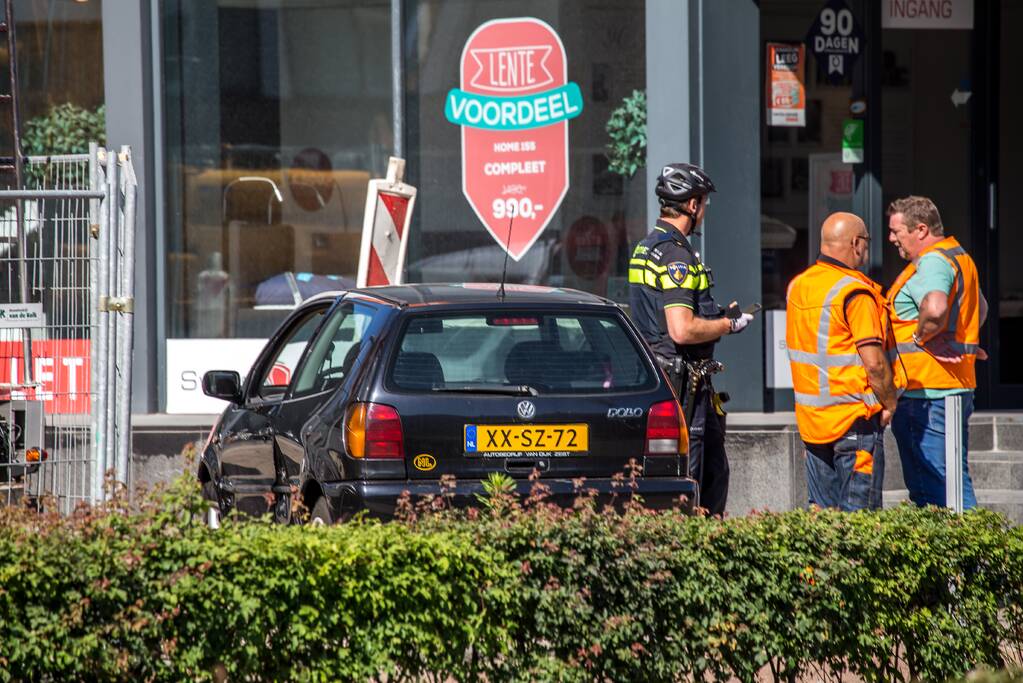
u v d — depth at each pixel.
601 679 16.92
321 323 25.59
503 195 39.97
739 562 17.62
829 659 18.17
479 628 16.34
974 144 41.34
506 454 21.72
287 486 24.09
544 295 23.86
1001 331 41.41
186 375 40.38
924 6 40.94
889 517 19.20
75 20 40.94
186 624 15.48
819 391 24.30
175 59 40.50
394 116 40.16
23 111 41.16
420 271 40.41
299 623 15.79
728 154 37.94
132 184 28.28
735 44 37.88
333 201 40.81
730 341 37.88
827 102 40.09
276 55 40.66
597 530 17.17
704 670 17.36
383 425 21.38
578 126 39.44
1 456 27.55
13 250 33.03
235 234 40.75
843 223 24.42
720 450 25.88
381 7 40.34
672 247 25.64
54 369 29.17
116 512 16.03
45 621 15.02
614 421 22.27
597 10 39.09
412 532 16.83
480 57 39.84
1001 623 19.20
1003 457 36.22
